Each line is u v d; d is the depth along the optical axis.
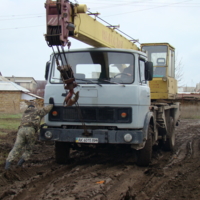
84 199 5.29
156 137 9.01
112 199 5.31
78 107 7.35
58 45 6.46
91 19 7.54
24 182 6.34
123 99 7.25
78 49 7.73
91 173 6.99
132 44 10.67
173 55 12.32
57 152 8.01
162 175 7.00
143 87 7.63
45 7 6.38
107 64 7.54
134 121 7.24
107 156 9.15
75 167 7.65
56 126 7.66
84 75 7.56
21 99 32.53
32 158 8.70
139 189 5.96
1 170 7.03
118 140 7.14
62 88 7.51
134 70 7.44
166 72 11.16
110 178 6.64
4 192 5.61
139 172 7.29
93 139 7.21
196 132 16.39
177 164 8.22
